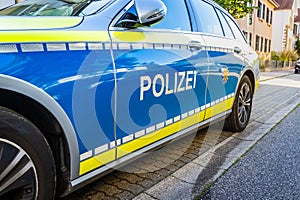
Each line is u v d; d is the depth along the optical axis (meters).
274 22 33.12
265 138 3.89
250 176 2.73
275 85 10.77
